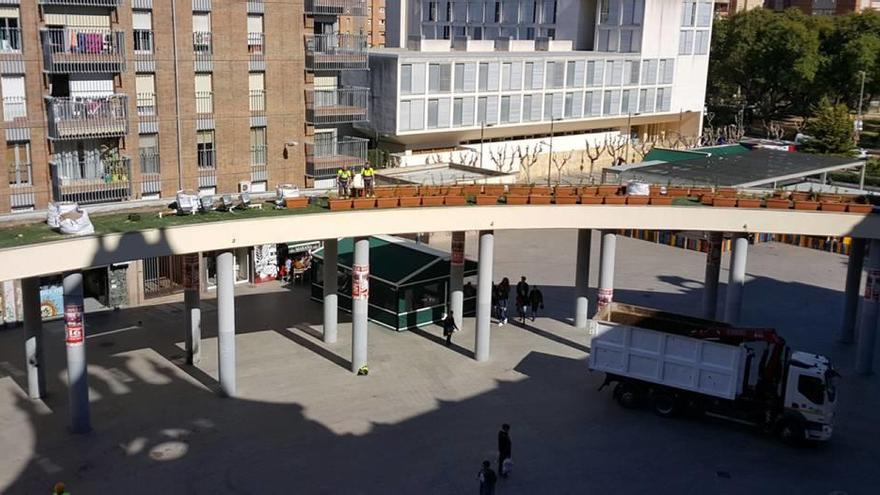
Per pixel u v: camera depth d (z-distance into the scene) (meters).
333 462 32.34
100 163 48.12
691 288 56.88
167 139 50.34
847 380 42.00
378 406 37.34
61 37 45.88
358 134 85.19
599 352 37.84
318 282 51.97
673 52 107.00
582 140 100.62
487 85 87.62
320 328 47.53
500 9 120.69
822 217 42.50
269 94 54.28
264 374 40.56
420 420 36.09
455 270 47.41
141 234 33.94
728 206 43.06
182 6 49.56
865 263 64.94
